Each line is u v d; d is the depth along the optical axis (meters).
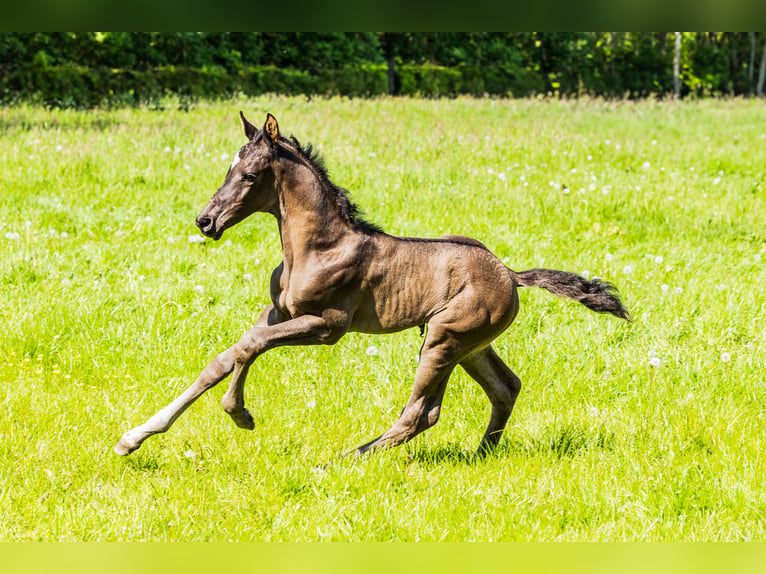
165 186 15.49
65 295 10.57
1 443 7.47
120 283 11.12
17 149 16.98
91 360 9.36
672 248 13.83
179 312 10.41
